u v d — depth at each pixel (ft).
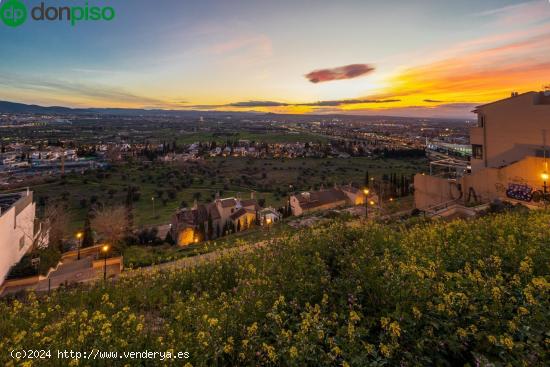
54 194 254.06
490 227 33.60
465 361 14.05
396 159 440.04
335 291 21.24
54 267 87.66
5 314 26.40
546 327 14.16
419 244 29.73
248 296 22.27
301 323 16.99
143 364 16.01
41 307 29.17
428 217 63.00
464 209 69.77
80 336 17.57
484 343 14.06
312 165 418.51
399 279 19.69
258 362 15.05
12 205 88.07
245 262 33.71
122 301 28.45
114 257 88.63
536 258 22.57
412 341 14.66
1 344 17.75
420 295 17.38
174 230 167.63
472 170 90.17
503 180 71.61
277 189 294.46
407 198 136.67
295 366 13.64
